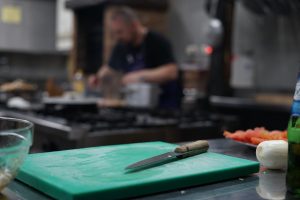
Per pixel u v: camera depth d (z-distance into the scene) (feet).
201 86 10.97
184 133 6.45
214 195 2.12
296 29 9.98
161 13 12.21
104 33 11.28
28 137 2.06
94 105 7.50
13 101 8.48
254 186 2.32
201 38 12.19
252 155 3.21
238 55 11.16
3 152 1.95
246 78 10.91
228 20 10.78
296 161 2.22
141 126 6.09
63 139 5.66
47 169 2.34
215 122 7.11
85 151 2.89
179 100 9.76
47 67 16.51
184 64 11.54
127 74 9.82
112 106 8.45
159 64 9.64
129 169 2.35
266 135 3.29
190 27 12.60
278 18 10.38
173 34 13.24
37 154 2.75
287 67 10.27
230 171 2.45
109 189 1.96
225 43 10.74
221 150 3.43
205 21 12.06
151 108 8.00
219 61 10.68
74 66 12.83
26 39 14.90
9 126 2.28
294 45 10.07
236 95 11.36
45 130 6.10
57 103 7.22
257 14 10.55
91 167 2.40
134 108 8.13
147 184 2.08
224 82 10.84
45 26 15.16
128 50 10.07
